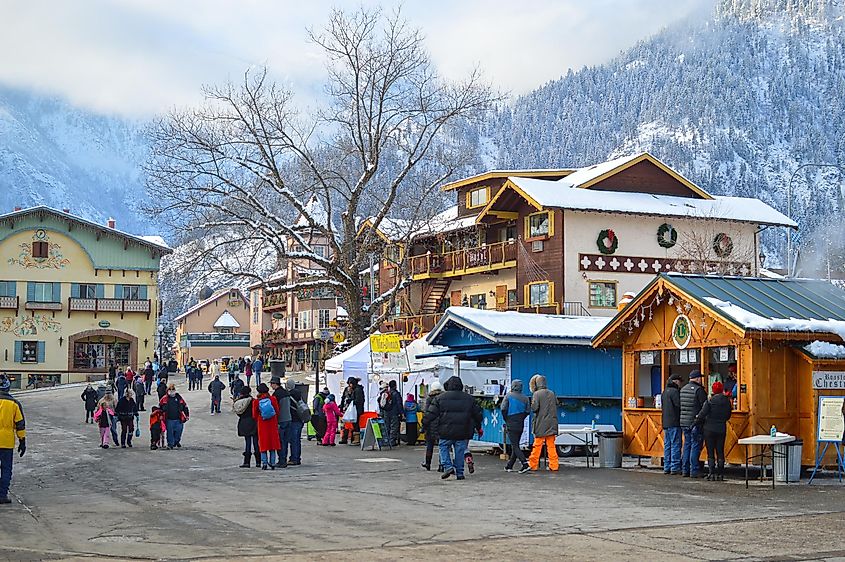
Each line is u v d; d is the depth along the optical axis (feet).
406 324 206.90
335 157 161.58
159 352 292.61
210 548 39.14
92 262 262.88
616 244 171.73
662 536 41.34
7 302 255.91
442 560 35.96
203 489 62.39
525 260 177.27
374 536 42.11
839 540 40.11
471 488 61.93
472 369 94.99
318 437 103.81
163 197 151.02
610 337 78.59
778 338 65.00
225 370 294.66
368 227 169.37
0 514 49.98
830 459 66.03
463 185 208.64
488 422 88.94
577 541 40.27
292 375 260.21
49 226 261.03
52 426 129.70
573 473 71.87
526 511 50.21
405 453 92.22
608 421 89.71
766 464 65.67
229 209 151.94
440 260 205.87
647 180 183.73
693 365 77.46
